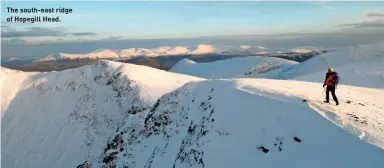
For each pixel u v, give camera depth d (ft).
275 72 517.55
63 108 235.20
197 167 75.15
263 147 67.31
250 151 68.23
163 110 116.26
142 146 112.37
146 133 116.98
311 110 69.92
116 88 236.63
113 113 215.31
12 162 196.34
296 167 59.36
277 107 74.74
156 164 95.40
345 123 65.05
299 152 61.98
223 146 73.72
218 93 95.45
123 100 221.46
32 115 235.81
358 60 394.32
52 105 241.14
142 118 135.23
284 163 61.67
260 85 93.25
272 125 70.74
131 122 139.95
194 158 78.59
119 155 123.34
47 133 214.28
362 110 77.36
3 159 200.03
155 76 252.01
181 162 83.41
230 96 89.04
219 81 104.99
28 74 297.33
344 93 98.32
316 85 102.47
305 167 58.29
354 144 57.36
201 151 77.36
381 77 224.74
